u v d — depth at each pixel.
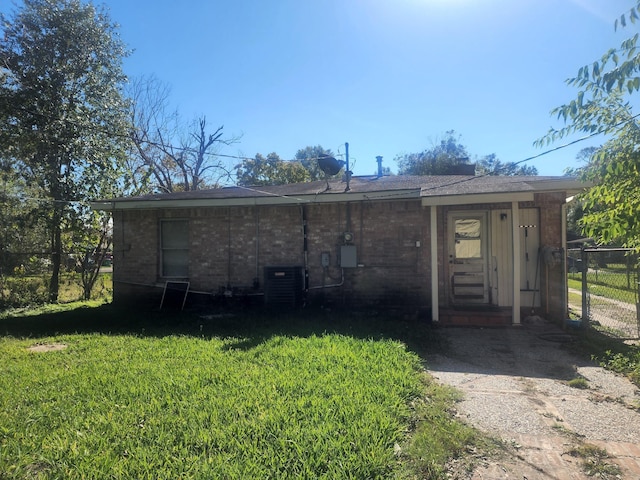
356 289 9.14
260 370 4.85
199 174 25.86
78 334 7.35
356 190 9.29
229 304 9.79
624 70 3.14
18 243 12.52
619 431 3.58
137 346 6.29
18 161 13.45
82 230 13.68
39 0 13.24
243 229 9.76
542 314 8.50
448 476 2.85
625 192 3.77
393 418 3.55
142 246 10.33
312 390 4.18
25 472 2.82
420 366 5.32
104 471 2.78
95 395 4.18
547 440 3.40
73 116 13.41
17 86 12.99
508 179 9.52
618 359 5.57
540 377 5.09
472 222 8.86
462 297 8.83
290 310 9.16
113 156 14.62
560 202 8.52
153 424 3.47
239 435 3.25
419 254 8.86
